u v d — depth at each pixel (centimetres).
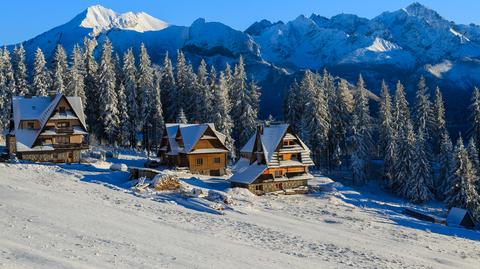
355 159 7781
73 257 1870
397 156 7244
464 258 3134
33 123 6575
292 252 2634
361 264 2536
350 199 5875
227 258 2236
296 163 5875
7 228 2284
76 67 8388
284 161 5875
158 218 3238
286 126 5884
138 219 3086
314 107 8100
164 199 4231
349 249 2955
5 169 5094
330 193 5928
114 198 3966
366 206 5541
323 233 3478
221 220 3500
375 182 8050
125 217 3095
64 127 6638
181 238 2619
